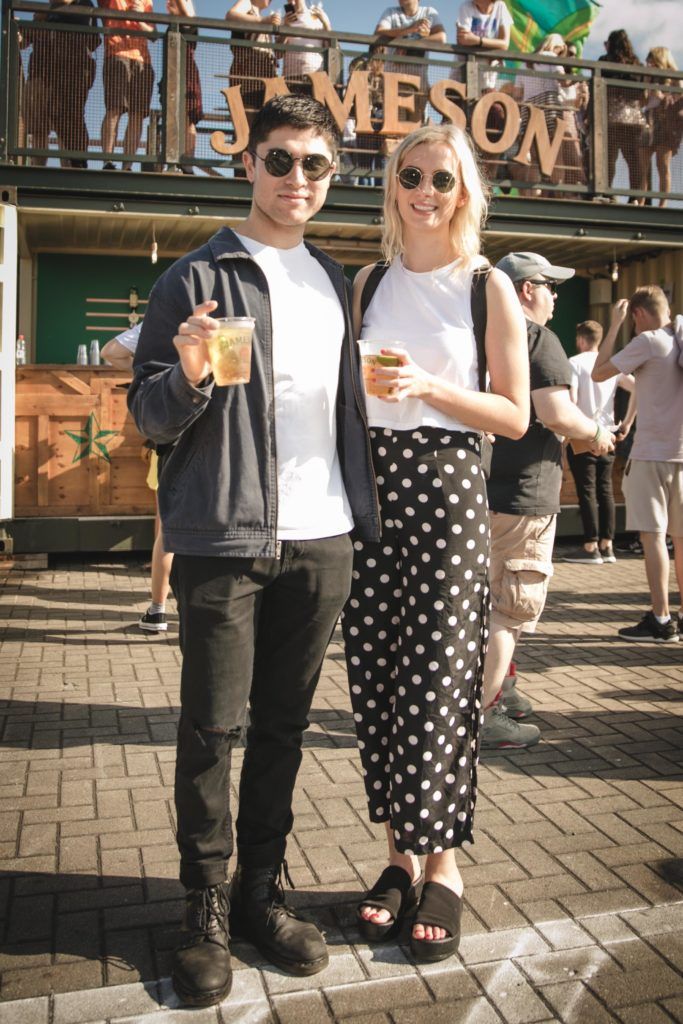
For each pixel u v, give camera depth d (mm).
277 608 2350
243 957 2348
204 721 2221
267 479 2197
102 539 8078
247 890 2404
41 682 4688
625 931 2467
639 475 5648
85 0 8406
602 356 5875
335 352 2355
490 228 9359
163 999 2164
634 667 5176
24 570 7922
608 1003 2162
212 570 2189
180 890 2664
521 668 5145
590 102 9531
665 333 5449
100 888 2666
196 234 9703
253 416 2205
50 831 3020
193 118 8453
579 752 3826
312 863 2844
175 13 8445
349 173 8852
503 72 9203
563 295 12242
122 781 3436
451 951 2332
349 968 2301
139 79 8289
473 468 2414
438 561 2367
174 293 2215
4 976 2238
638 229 9859
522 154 9211
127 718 4152
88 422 8117
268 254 2311
